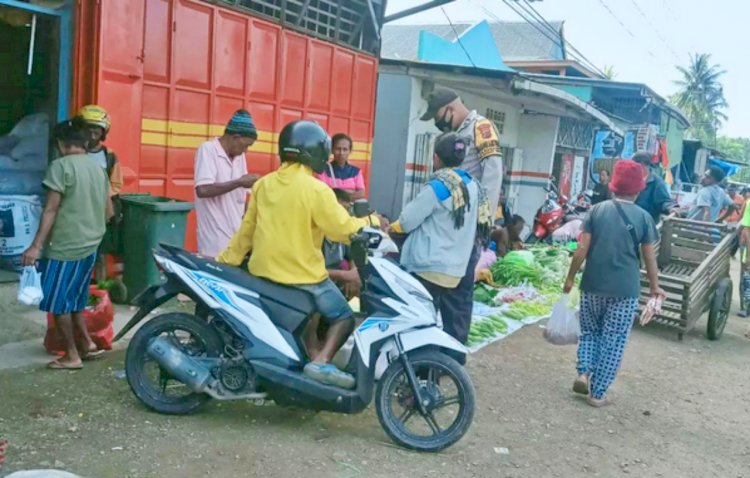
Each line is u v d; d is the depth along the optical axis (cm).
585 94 2120
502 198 1221
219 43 759
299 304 423
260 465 377
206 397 425
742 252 976
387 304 422
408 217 492
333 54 943
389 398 422
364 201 428
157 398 430
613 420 510
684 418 530
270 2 845
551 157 1554
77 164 463
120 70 645
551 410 517
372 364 420
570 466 424
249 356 415
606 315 532
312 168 430
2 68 748
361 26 991
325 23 938
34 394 438
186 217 650
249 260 439
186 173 740
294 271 424
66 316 474
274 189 426
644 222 529
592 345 546
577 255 539
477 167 541
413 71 1114
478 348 656
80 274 473
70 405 427
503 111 1476
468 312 545
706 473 437
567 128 1830
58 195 456
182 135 729
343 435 428
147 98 684
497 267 933
